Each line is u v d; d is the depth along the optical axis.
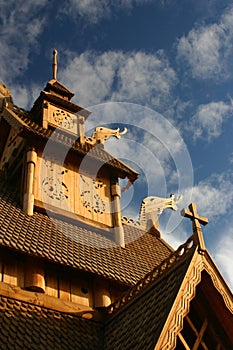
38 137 22.50
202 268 15.14
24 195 20.88
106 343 16.06
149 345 13.25
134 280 18.97
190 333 15.80
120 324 16.23
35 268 17.48
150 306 15.20
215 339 15.78
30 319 16.08
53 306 16.97
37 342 15.23
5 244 17.19
